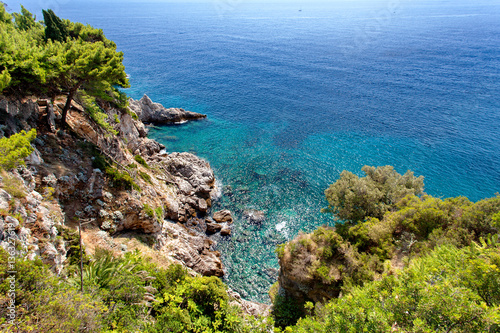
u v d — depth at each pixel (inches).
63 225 864.3
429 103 3496.6
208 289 816.9
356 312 567.2
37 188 907.4
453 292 516.7
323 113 3334.2
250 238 1621.6
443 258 767.1
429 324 504.1
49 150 1107.9
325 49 6707.7
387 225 1139.3
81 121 1396.4
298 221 1756.9
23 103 1103.0
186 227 1605.6
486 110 3238.2
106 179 1211.2
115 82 1418.6
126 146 1786.4
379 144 2635.3
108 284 706.8
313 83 4421.8
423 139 2696.9
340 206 1360.7
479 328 468.8
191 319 749.3
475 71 4680.1
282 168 2279.8
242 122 3100.4
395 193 1373.0
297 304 1133.7
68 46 1211.2
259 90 4151.1
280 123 3090.6
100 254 847.7
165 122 2950.3
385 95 3816.4
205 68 5305.1
